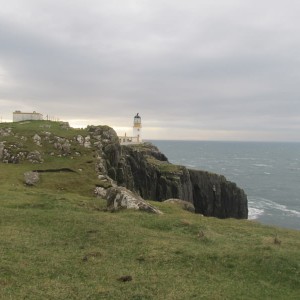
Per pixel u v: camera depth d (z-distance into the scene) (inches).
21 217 1371.8
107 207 1691.7
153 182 4207.7
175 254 1047.6
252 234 1381.6
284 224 4343.0
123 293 779.4
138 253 1045.2
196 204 4483.3
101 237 1170.0
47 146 3528.5
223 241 1221.1
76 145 3597.4
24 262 907.4
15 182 2593.5
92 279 847.7
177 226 1358.3
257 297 818.2
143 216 1469.0
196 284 862.5
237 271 962.1
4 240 1066.1
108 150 3683.6
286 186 7696.9
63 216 1395.2
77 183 2780.5
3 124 4298.7
